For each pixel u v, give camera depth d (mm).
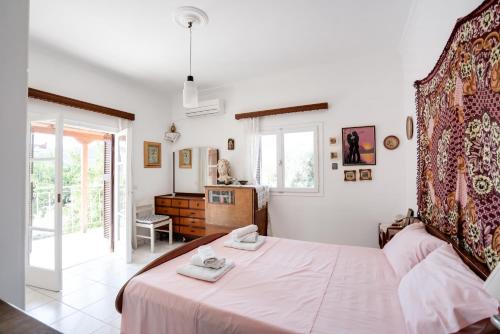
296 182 3676
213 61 3307
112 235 3824
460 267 1137
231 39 2754
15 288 993
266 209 3719
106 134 4402
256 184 3777
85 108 3215
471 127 1243
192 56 3146
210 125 4320
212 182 4227
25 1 1037
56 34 2582
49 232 2580
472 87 1228
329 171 3438
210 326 1161
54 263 2521
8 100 975
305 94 3582
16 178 999
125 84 3857
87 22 2383
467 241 1315
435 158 1802
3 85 960
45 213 2602
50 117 2580
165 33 2600
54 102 2916
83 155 5020
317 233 3516
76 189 5000
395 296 1305
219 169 3957
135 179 4004
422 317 958
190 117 4504
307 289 1388
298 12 2299
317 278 1526
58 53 2977
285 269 1668
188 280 1495
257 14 2316
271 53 3109
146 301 1366
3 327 607
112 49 2920
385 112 3146
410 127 2621
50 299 2354
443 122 1624
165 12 2256
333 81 3418
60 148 2545
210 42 2807
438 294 1007
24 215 1021
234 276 1559
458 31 1353
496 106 1038
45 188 2611
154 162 4336
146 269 1640
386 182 3145
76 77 3191
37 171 2656
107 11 2221
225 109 4188
